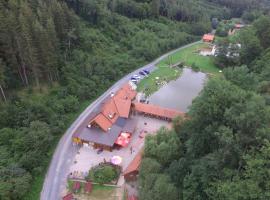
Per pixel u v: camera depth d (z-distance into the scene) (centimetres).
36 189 6919
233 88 6469
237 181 4509
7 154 7088
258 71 11919
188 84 13712
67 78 10756
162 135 7694
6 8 9731
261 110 4972
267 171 4209
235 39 15612
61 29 11312
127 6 18375
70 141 8644
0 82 8281
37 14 10694
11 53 8925
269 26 14400
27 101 8681
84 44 13012
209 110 5709
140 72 14075
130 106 10088
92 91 11188
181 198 5747
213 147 5875
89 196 6862
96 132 8644
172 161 6925
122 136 8769
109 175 7206
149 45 16312
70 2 14712
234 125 5159
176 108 11431
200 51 18238
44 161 7488
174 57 16912
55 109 9388
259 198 4175
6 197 6053
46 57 9569
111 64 13138
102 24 15712
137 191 6950
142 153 7588
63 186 7106
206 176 5241
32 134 7475
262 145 4628
